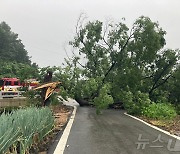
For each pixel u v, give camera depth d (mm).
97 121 17531
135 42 31250
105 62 32688
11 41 111500
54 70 23172
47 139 10734
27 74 22625
